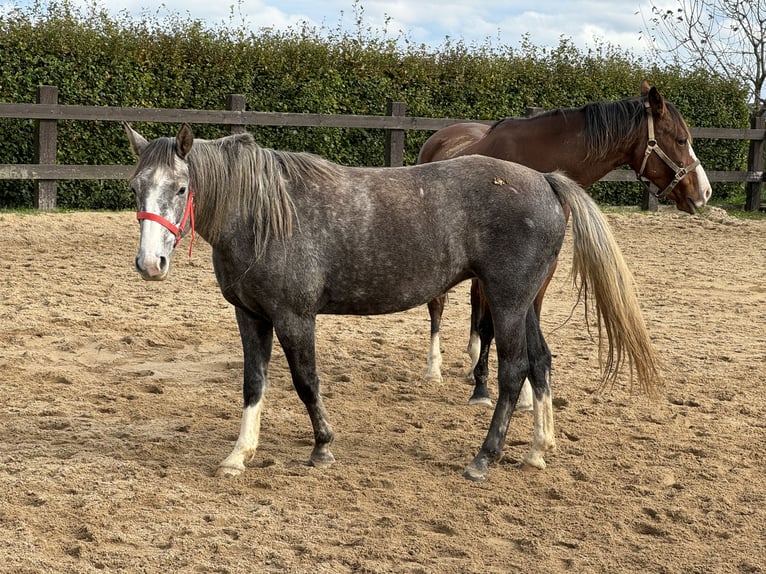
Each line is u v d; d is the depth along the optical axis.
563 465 5.01
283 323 4.57
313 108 15.03
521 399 6.00
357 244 4.57
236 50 14.49
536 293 4.78
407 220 4.62
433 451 5.20
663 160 6.48
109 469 4.70
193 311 8.52
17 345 7.15
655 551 3.98
